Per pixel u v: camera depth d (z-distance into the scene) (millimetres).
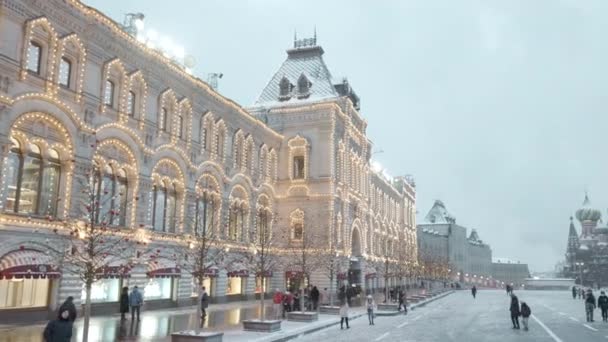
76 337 22828
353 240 67312
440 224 170500
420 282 101188
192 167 42969
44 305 28625
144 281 36156
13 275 25516
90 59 32719
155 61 38438
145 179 37219
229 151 49625
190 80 42750
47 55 29594
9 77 27062
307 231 54969
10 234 26531
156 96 39156
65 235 27344
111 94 34875
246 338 24500
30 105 28328
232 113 49719
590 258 166250
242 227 51875
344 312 32375
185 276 41031
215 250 44156
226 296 47781
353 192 65188
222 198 47781
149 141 37969
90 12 32125
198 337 21531
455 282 143125
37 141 29000
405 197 106750
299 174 59469
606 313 39875
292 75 65188
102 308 32438
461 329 32344
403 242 89688
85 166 31562
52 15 29781
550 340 27109
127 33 35156
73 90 31250
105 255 23203
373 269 73438
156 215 39188
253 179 53938
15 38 27609
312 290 43250
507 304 61938
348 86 66188
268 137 57562
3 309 26141
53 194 30125
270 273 49125
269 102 63125
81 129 31406
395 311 45375
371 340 26406
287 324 32125
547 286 140000
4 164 26703
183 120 42812
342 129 62062
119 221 34844
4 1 26891
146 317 32438
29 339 21344
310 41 67625
